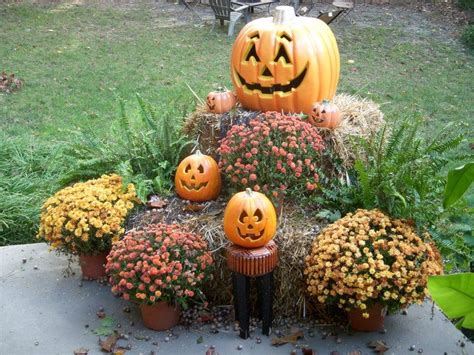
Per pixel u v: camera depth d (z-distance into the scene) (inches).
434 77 242.2
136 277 100.7
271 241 104.6
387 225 103.0
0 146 168.9
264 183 110.3
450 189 84.9
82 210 113.3
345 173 117.6
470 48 278.7
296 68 118.9
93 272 118.9
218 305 112.2
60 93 229.9
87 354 101.0
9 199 142.6
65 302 113.3
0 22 324.8
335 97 132.5
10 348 102.4
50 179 154.7
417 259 99.8
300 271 107.1
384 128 115.1
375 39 291.0
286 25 120.4
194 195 119.6
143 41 295.1
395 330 105.2
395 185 106.7
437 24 314.8
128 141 134.1
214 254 109.3
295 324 107.9
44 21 329.7
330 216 110.8
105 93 230.5
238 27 316.2
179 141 128.8
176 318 106.8
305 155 109.5
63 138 190.7
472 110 209.6
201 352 101.3
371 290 96.7
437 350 100.9
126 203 117.5
